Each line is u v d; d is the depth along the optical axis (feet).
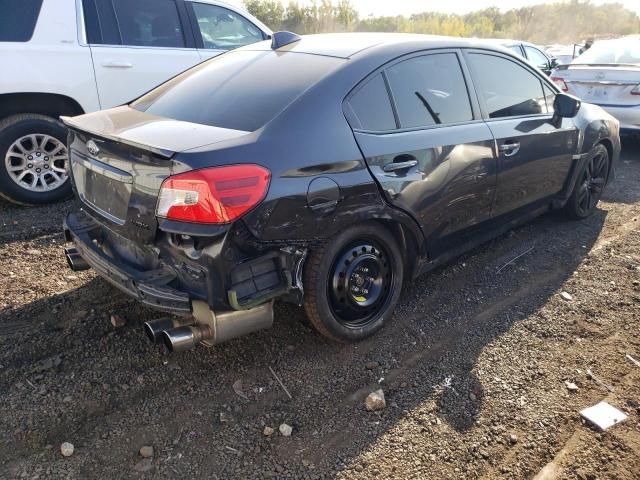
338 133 9.55
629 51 26.45
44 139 16.38
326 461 8.09
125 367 9.83
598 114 16.74
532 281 13.32
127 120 10.04
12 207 16.69
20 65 15.74
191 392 9.36
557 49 77.00
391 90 10.66
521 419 8.93
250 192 8.28
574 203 16.46
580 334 11.23
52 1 16.26
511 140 12.83
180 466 7.93
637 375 9.97
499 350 10.68
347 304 10.28
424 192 10.81
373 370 10.08
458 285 13.08
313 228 9.14
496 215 13.21
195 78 11.57
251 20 21.38
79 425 8.54
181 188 8.02
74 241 10.57
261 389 9.50
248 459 8.09
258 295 8.71
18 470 7.72
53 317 11.12
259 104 9.61
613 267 14.02
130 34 17.90
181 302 8.38
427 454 8.23
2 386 9.20
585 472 7.90
